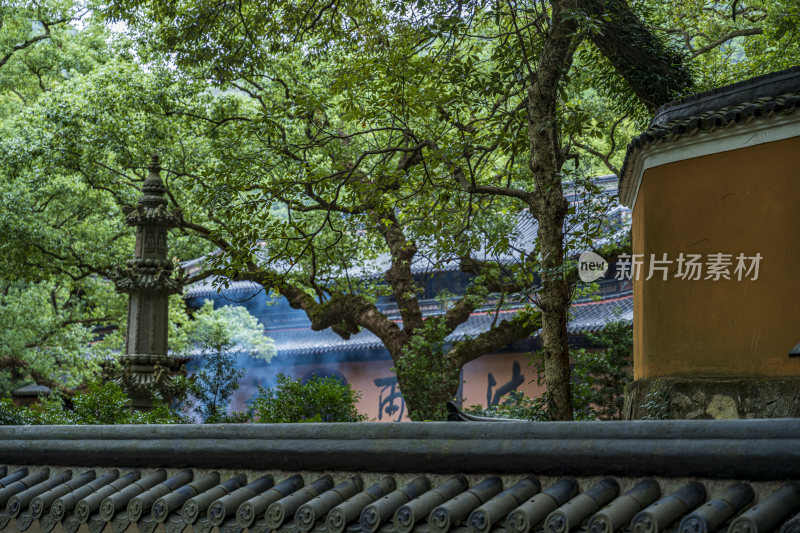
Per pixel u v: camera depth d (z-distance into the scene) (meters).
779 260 7.43
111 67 17.77
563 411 8.96
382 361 25.58
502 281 17.75
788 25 14.02
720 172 7.86
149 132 17.47
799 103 7.18
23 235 19.17
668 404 7.81
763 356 7.44
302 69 17.45
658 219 8.27
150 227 14.05
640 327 8.91
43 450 5.34
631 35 12.28
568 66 9.53
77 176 20.59
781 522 3.04
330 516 3.94
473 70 9.84
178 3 15.15
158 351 13.97
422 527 3.73
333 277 18.89
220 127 17.55
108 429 5.11
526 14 10.30
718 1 16.31
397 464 4.09
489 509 3.56
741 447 3.24
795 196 7.34
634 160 8.74
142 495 4.65
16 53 23.89
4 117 25.88
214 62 14.66
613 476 3.61
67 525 4.85
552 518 3.40
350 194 11.44
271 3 13.94
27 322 23.66
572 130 9.45
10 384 28.41
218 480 4.69
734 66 14.79
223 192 11.46
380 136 16.48
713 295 7.82
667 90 12.59
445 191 11.51
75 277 20.88
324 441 4.30
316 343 26.00
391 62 10.53
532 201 9.39
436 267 11.91
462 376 23.58
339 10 14.16
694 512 3.14
